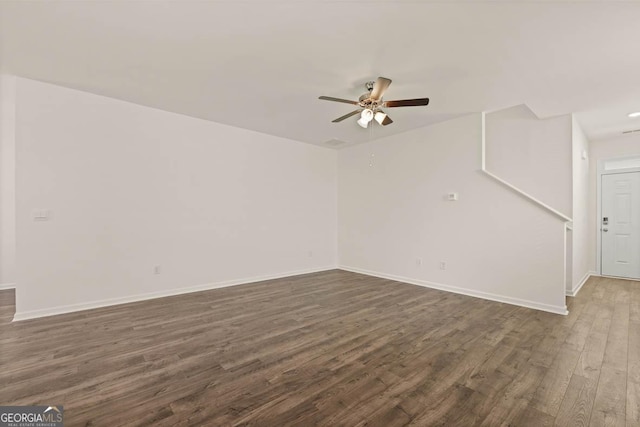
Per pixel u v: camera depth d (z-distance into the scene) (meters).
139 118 3.79
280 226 5.28
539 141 4.22
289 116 4.14
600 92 3.26
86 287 3.45
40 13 2.03
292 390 1.89
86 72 2.92
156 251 3.94
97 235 3.52
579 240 4.43
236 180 4.71
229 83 3.12
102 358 2.29
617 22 2.06
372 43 2.36
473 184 4.08
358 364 2.21
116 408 1.70
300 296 4.05
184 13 2.02
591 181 5.29
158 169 3.95
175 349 2.45
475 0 1.86
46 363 2.21
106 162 3.57
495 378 2.03
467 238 4.14
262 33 2.25
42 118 3.19
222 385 1.94
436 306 3.62
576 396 1.83
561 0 1.85
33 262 3.15
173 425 1.57
